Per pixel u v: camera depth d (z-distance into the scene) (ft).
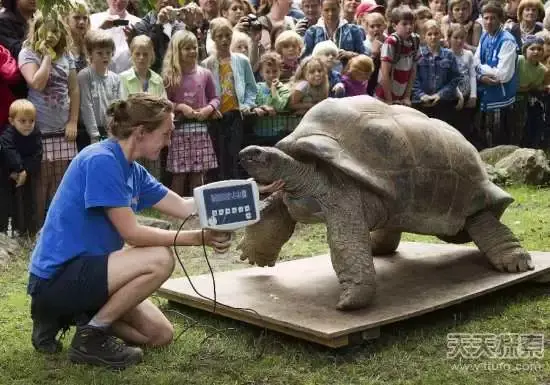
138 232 12.39
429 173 15.15
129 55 24.95
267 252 16.07
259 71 27.66
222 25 25.52
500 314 15.01
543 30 36.68
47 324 13.24
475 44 35.04
